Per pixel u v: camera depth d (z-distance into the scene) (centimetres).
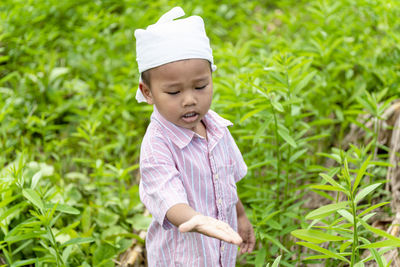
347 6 477
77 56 489
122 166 383
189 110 184
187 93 182
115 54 489
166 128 197
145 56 183
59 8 561
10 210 218
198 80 181
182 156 197
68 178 363
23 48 470
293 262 268
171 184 188
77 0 576
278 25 587
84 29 512
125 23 527
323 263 276
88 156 399
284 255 283
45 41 500
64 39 536
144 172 195
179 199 182
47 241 276
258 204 317
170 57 178
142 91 199
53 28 520
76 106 438
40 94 430
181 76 179
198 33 185
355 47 389
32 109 423
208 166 203
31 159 368
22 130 396
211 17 567
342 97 381
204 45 185
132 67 450
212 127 208
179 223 177
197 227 163
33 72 434
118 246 284
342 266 271
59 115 429
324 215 174
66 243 219
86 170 381
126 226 311
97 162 327
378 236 275
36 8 539
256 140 283
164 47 178
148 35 181
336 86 369
